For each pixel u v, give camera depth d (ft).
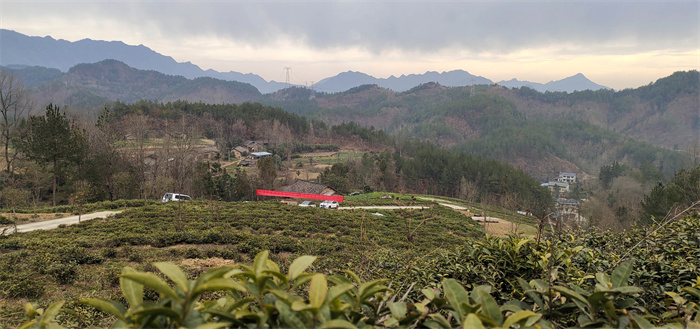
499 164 270.67
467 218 134.00
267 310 3.65
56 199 126.41
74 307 27.35
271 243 67.15
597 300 4.69
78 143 116.98
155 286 3.26
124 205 105.50
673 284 10.01
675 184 89.30
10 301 35.01
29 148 113.09
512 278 10.16
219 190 159.12
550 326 4.69
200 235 70.90
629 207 130.72
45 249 53.67
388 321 4.36
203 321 3.33
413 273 12.34
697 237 13.33
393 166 277.64
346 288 3.85
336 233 85.76
